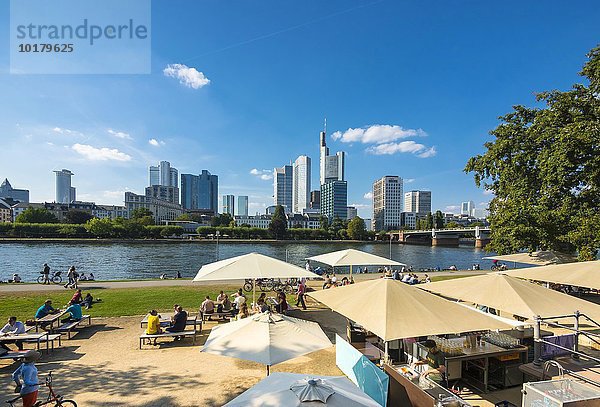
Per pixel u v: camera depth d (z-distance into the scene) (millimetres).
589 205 19031
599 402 5965
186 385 8555
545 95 21875
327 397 4320
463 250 97250
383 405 6996
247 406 4246
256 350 6316
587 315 8234
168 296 19953
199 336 12742
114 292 21172
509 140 22766
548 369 8359
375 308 7438
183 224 188375
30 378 7012
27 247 88938
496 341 9016
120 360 10258
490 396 7988
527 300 8719
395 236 141375
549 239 19953
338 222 152625
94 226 116438
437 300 7980
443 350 8477
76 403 7555
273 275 13461
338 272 40062
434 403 5930
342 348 9445
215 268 14469
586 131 18328
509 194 22688
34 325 12609
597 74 20047
